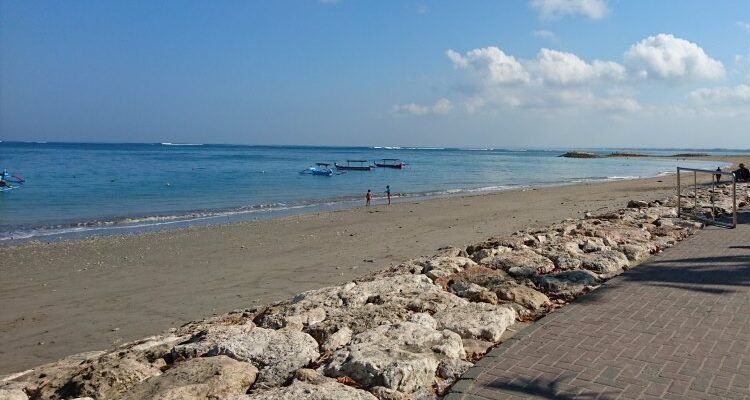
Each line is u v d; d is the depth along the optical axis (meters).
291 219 22.50
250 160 96.00
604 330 5.53
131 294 10.70
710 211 15.52
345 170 66.69
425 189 41.66
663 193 32.31
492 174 64.44
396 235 17.61
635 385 4.23
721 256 9.20
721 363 4.63
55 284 11.62
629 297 6.75
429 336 5.12
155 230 20.53
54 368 5.60
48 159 87.56
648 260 9.02
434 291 6.96
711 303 6.44
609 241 10.54
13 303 10.15
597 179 55.59
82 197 33.31
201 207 28.75
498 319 5.72
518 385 4.27
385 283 7.36
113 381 4.59
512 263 8.46
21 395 4.64
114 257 14.59
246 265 13.23
